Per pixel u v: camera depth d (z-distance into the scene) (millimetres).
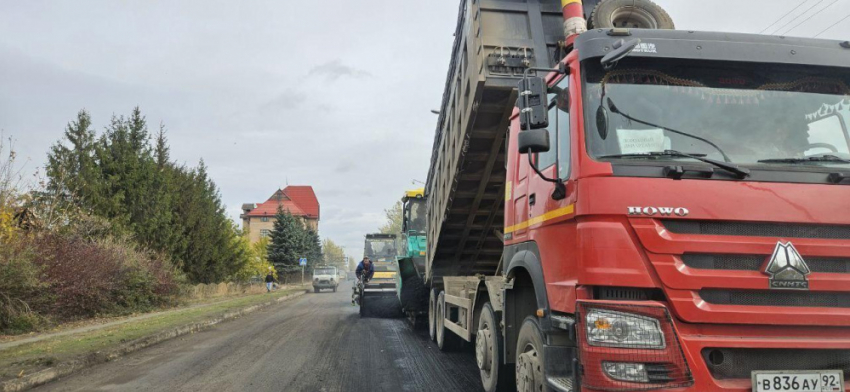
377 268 18062
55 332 12258
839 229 3643
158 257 21172
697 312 3422
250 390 6633
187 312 17531
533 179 4922
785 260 3492
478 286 6867
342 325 14523
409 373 7660
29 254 12953
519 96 4156
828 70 4262
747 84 4168
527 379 4617
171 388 6789
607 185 3668
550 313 4328
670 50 4098
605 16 5824
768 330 3469
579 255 3729
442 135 9484
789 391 3303
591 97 4031
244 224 93438
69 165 20188
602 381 3346
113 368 8297
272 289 42125
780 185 3674
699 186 3639
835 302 3537
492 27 7156
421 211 15164
